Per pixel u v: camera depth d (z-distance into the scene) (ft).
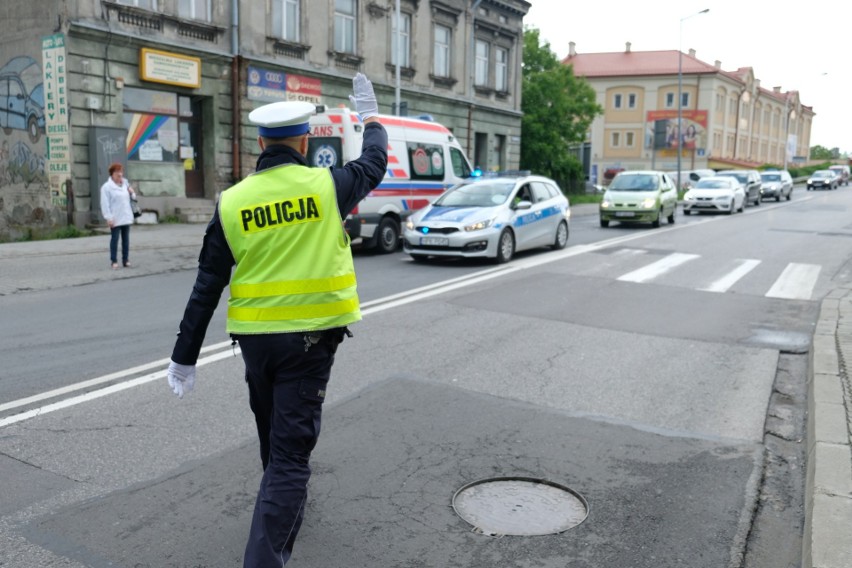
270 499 9.40
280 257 9.70
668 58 246.27
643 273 39.93
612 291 34.35
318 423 9.92
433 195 53.88
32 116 59.98
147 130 63.93
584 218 88.12
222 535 11.53
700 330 26.53
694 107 238.89
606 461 14.52
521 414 17.21
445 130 56.29
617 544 11.35
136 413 17.04
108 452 14.78
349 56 82.79
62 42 56.80
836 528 10.56
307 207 9.89
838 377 18.48
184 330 9.94
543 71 140.87
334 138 46.52
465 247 42.39
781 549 11.41
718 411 17.80
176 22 64.23
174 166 66.33
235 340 10.07
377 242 49.11
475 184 47.42
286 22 75.77
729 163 241.35
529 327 26.63
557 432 16.06
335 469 13.99
